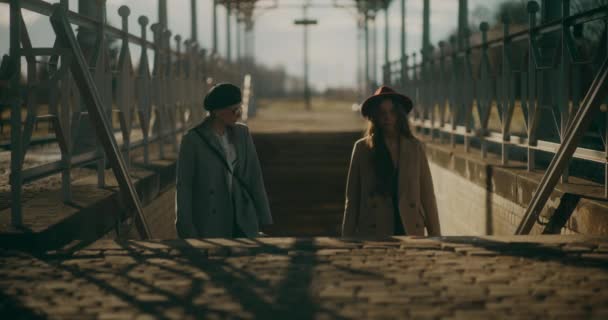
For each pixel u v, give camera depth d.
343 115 27.52
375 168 4.55
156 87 8.55
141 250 4.15
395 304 3.10
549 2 8.10
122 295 3.26
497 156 8.57
